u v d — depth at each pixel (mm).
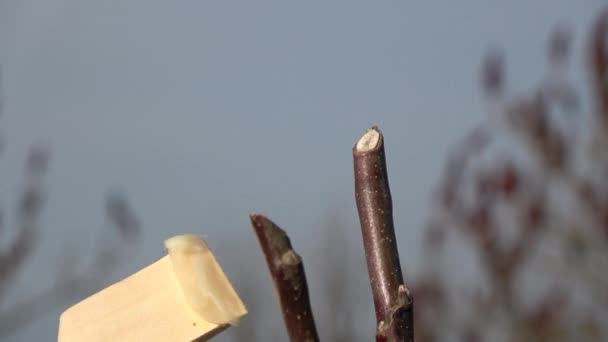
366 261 542
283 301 467
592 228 2488
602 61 2490
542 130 2514
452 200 2637
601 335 2445
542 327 2520
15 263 2477
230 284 546
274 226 466
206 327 543
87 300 578
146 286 566
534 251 2559
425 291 2682
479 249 2611
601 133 2494
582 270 2490
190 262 547
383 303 535
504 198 2557
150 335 551
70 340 570
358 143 553
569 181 2494
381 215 544
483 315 2604
